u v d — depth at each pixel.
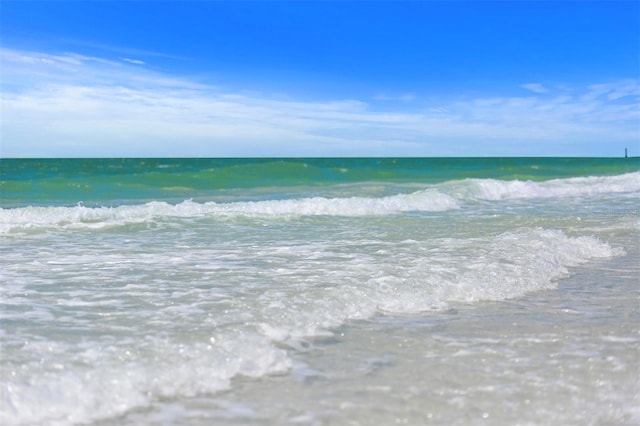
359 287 6.46
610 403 3.83
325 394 3.88
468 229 11.89
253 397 3.82
